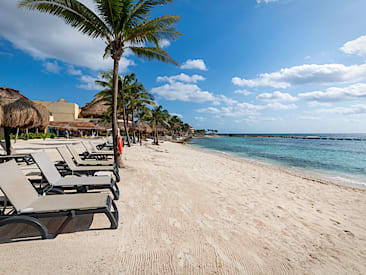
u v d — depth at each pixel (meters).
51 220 2.67
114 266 1.84
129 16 6.09
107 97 17.75
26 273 1.67
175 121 69.75
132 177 5.34
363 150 26.91
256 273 1.91
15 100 4.56
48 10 5.53
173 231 2.61
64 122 30.27
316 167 12.41
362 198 5.50
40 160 3.12
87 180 3.37
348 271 2.07
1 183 2.00
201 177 6.41
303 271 2.01
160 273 1.79
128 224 2.69
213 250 2.24
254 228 2.95
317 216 3.77
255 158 16.56
